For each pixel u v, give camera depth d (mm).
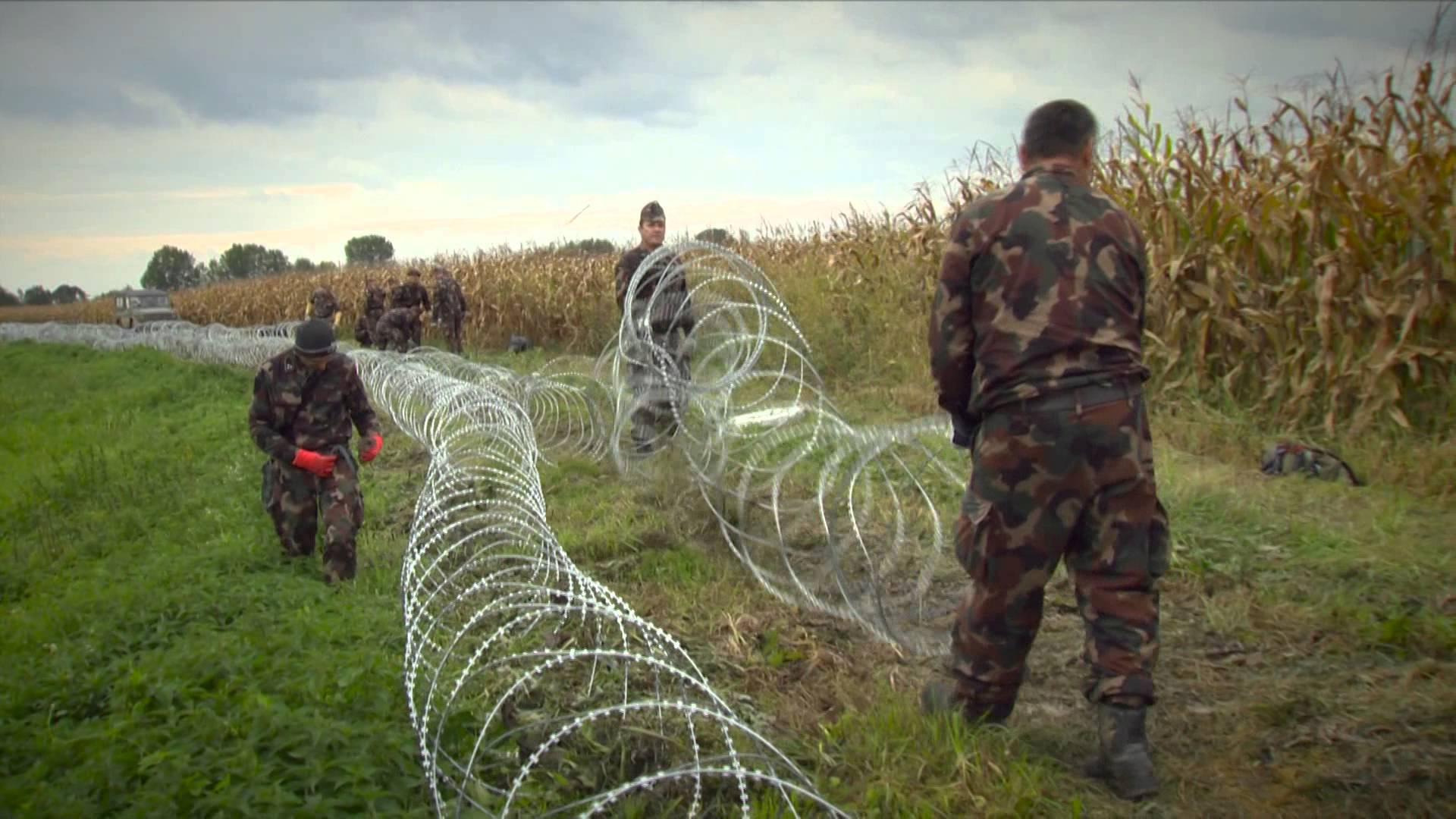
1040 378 3455
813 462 7957
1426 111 8078
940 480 7605
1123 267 3557
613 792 2754
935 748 3830
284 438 6391
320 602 5648
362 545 7094
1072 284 3484
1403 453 7574
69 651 4742
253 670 4312
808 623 5367
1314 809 3473
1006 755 3781
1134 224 3650
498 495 6457
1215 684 4430
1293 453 7578
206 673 4168
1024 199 3598
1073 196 3588
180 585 5879
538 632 5211
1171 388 9555
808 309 13930
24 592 6750
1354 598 5047
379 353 13523
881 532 6648
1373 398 8133
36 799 3105
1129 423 3463
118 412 16359
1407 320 7758
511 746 3943
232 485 9430
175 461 11117
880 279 14039
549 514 7715
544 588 3822
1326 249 8492
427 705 3389
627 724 4125
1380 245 8047
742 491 6066
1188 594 5426
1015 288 3525
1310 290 8492
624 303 8797
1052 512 3508
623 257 9430
